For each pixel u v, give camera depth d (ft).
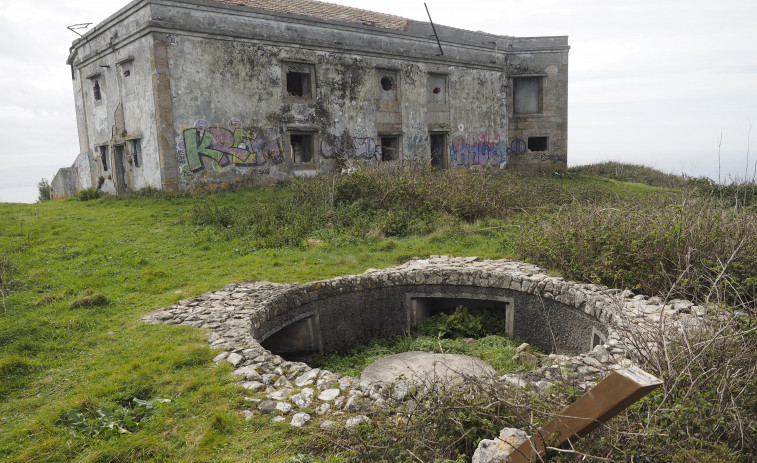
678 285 19.31
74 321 19.85
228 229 36.24
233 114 52.65
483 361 20.88
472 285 25.61
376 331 26.37
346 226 36.88
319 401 13.42
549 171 76.84
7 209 48.96
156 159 50.26
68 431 12.20
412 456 10.53
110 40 55.36
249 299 22.35
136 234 36.45
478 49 72.08
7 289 24.73
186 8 49.60
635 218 24.18
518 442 9.58
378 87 63.00
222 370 15.11
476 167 73.05
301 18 56.39
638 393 7.86
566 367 14.39
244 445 11.55
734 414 9.71
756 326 12.24
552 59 75.31
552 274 24.35
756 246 19.95
